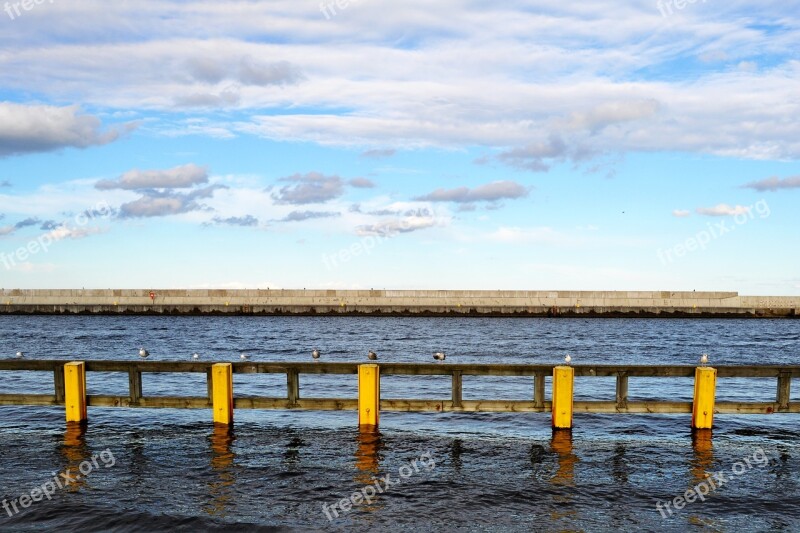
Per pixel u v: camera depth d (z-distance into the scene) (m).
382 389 23.88
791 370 15.34
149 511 10.73
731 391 23.78
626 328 65.44
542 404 15.49
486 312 79.56
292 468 13.16
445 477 12.63
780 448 14.94
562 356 39.47
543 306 79.62
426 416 18.23
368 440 15.38
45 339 49.66
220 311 79.81
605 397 22.11
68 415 15.83
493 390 23.78
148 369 15.92
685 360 37.72
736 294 83.88
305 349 42.28
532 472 12.99
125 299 81.31
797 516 10.81
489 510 10.92
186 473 12.81
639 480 12.54
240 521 10.34
